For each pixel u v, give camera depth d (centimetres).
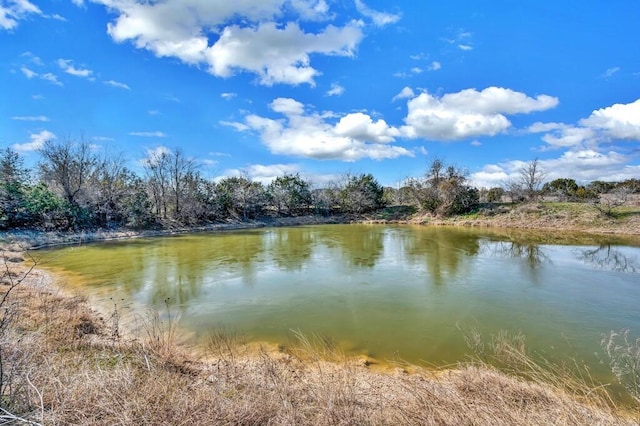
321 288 1057
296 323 768
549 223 2720
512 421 321
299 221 3741
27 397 274
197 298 952
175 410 298
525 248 1781
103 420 275
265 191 3975
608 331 718
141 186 3045
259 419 305
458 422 320
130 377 351
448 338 684
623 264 1382
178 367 475
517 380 463
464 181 3628
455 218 3391
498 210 3269
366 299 945
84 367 382
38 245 1916
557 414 343
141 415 285
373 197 4178
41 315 616
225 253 1709
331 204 4362
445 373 520
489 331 720
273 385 398
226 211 3559
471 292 1008
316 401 354
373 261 1481
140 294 986
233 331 717
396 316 812
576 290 1023
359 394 418
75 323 618
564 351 621
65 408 281
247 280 1155
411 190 4088
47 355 402
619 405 423
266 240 2238
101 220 2570
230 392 374
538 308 863
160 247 1923
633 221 2388
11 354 332
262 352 593
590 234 2320
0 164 2192
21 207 2114
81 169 2483
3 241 1816
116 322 678
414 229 2889
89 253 1709
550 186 3941
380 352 621
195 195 3300
